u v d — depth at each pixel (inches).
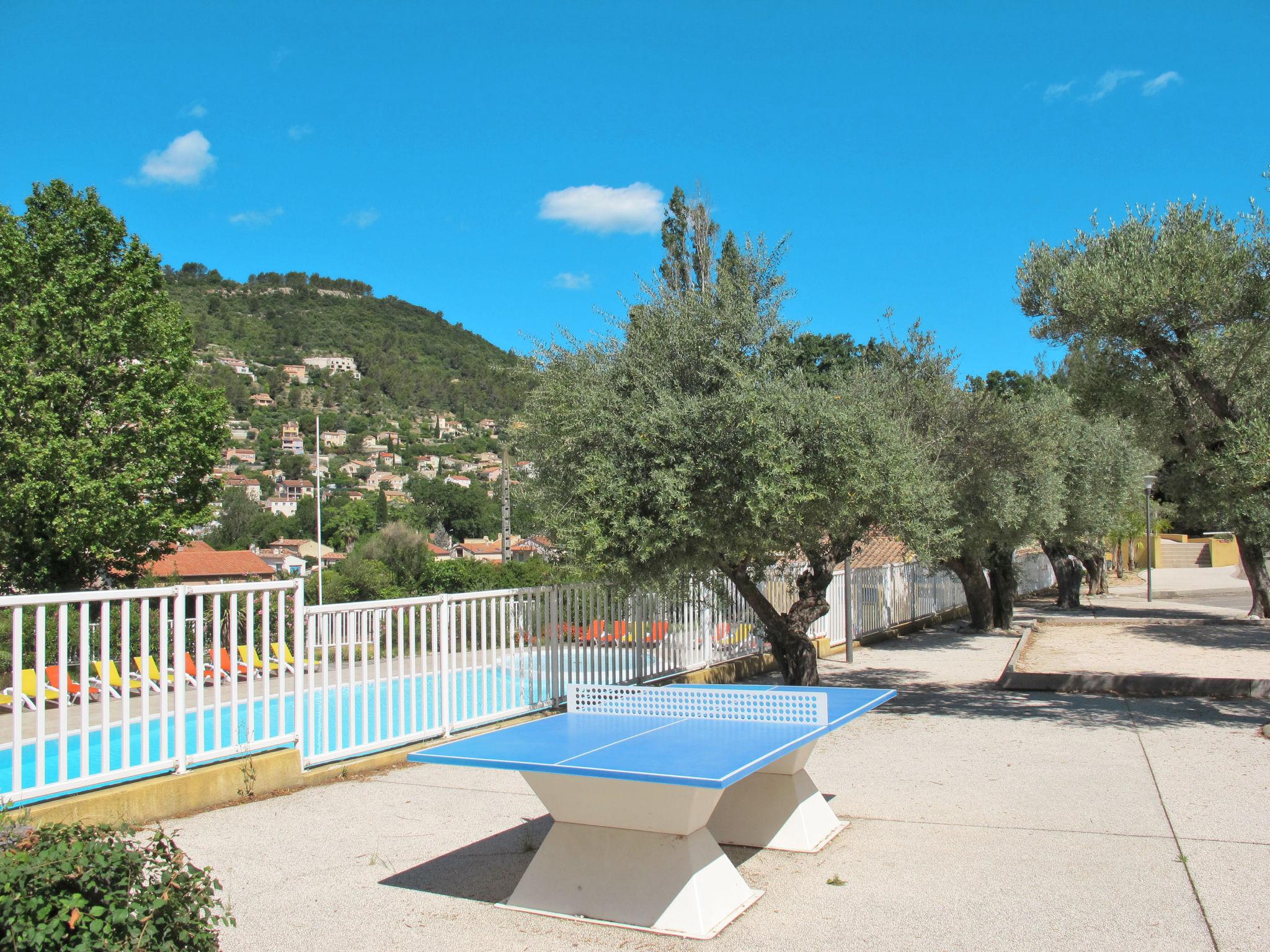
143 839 238.8
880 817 259.1
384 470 7066.9
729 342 358.0
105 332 1182.3
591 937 179.6
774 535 359.9
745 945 173.9
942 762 326.6
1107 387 484.1
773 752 190.9
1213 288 373.4
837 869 216.2
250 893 203.3
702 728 223.6
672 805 181.2
